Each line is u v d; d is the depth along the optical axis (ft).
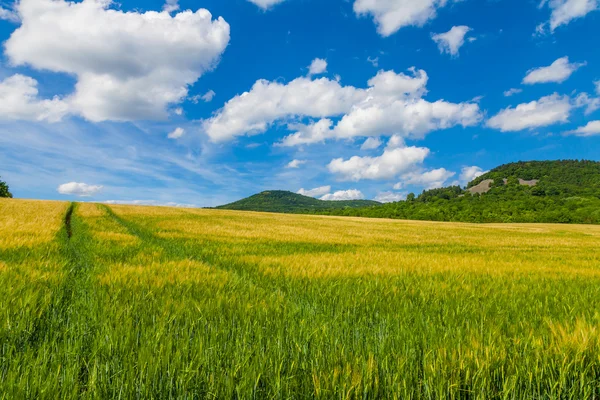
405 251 45.14
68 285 16.33
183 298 13.67
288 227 91.91
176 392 7.03
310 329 10.56
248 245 44.78
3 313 10.17
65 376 7.08
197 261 26.91
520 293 18.21
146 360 7.72
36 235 37.78
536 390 7.68
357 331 10.53
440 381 7.38
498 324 11.64
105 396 6.79
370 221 171.01
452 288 18.69
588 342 9.12
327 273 22.59
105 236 42.39
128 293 14.49
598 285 21.03
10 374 6.89
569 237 107.45
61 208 101.30
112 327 9.82
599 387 7.70
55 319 10.73
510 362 8.40
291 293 16.80
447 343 9.38
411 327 11.18
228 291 16.20
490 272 26.16
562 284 21.13
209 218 113.39
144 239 46.24
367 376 7.45
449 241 72.08
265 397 7.18
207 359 7.98
